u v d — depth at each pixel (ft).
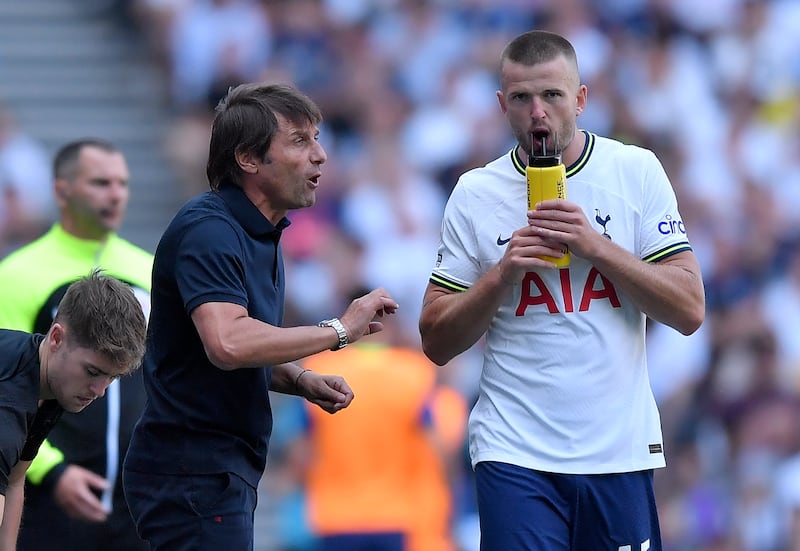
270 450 116.67
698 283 56.18
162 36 146.30
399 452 90.53
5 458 50.85
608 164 57.16
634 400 57.11
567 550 57.16
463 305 56.18
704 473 115.44
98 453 68.39
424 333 58.49
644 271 54.80
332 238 128.57
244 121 55.11
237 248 54.34
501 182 57.93
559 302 56.65
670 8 154.20
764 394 117.80
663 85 148.05
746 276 135.23
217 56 143.54
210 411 54.80
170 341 55.06
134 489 55.83
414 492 90.53
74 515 67.31
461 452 101.71
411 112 141.49
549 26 151.02
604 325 56.65
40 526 67.56
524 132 55.16
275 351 52.95
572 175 57.00
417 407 90.53
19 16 150.41
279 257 57.16
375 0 148.05
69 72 147.02
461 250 58.39
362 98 141.69
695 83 150.41
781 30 156.15
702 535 112.57
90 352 51.44
